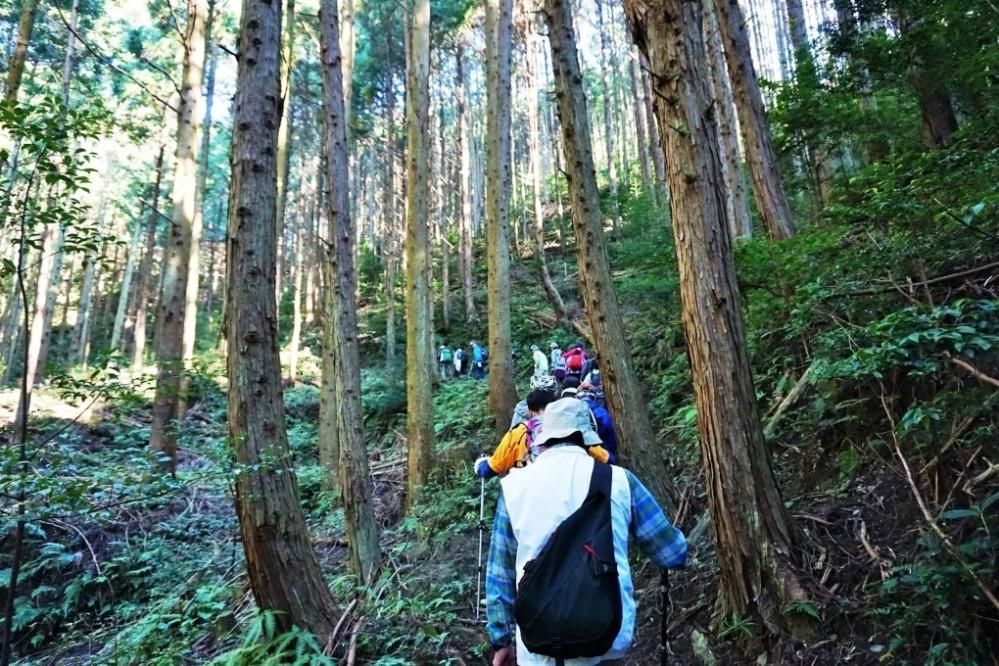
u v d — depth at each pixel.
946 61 6.55
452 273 31.08
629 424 5.83
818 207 8.80
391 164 25.97
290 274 37.62
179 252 9.95
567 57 6.39
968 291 4.15
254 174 4.16
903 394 4.16
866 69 7.62
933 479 3.58
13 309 23.16
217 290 42.22
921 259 4.13
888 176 5.15
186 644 5.02
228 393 4.04
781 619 3.47
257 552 3.97
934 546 2.88
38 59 18.23
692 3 4.12
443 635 4.48
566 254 26.75
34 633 6.84
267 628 3.88
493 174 10.56
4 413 10.93
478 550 6.64
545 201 35.03
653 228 11.38
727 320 3.86
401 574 6.46
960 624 2.69
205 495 9.16
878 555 3.49
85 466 4.30
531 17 23.84
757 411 3.85
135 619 6.49
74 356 25.92
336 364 6.73
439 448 10.25
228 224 4.17
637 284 9.73
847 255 5.17
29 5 9.38
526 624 1.99
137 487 4.38
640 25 4.25
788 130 8.05
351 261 7.10
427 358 9.55
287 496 4.05
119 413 5.14
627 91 37.56
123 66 19.75
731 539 3.72
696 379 3.94
